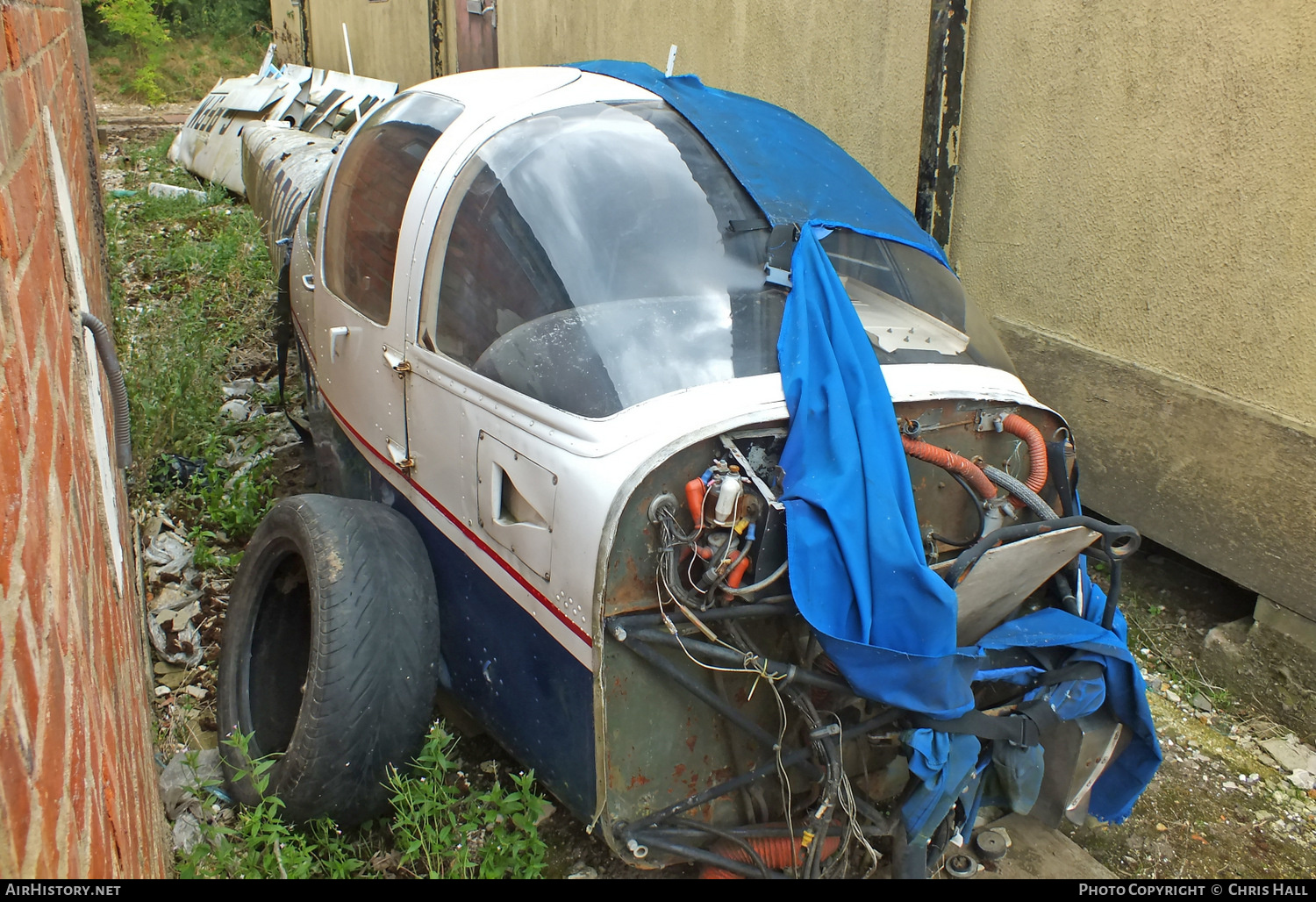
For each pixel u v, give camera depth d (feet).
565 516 7.02
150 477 14.46
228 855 7.80
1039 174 13.12
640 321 7.68
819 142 9.91
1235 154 10.80
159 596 12.16
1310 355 10.41
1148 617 12.43
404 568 8.63
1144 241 11.94
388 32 34.60
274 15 49.70
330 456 11.88
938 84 14.08
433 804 8.21
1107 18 11.91
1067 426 8.08
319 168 17.83
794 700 6.98
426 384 9.10
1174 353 11.83
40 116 6.62
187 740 10.09
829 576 6.52
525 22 25.94
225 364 19.21
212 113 35.91
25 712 2.96
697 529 6.61
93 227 18.17
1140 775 8.17
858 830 7.14
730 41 18.60
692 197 8.53
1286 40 10.14
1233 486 11.32
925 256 9.09
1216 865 9.07
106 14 66.28
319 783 8.11
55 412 4.56
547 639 7.40
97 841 3.78
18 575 3.15
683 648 6.67
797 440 6.94
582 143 8.85
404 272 9.61
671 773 7.16
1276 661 11.07
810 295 7.77
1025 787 7.78
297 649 10.08
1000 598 7.47
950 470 7.36
